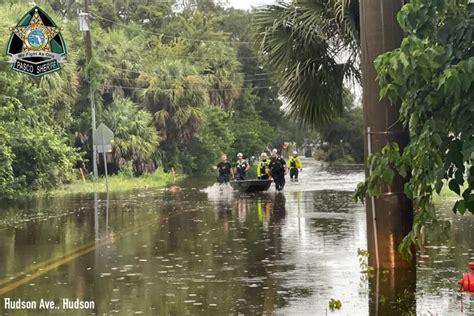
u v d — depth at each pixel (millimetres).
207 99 72000
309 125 19469
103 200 35188
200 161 75125
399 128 12672
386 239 13109
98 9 92000
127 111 60312
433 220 7594
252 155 97125
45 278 13578
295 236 18672
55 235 20391
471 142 6867
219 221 23031
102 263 15180
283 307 10656
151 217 25172
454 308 10352
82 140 58438
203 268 14211
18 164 41469
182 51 84188
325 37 18609
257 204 29656
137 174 60969
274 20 19016
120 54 65438
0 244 18594
